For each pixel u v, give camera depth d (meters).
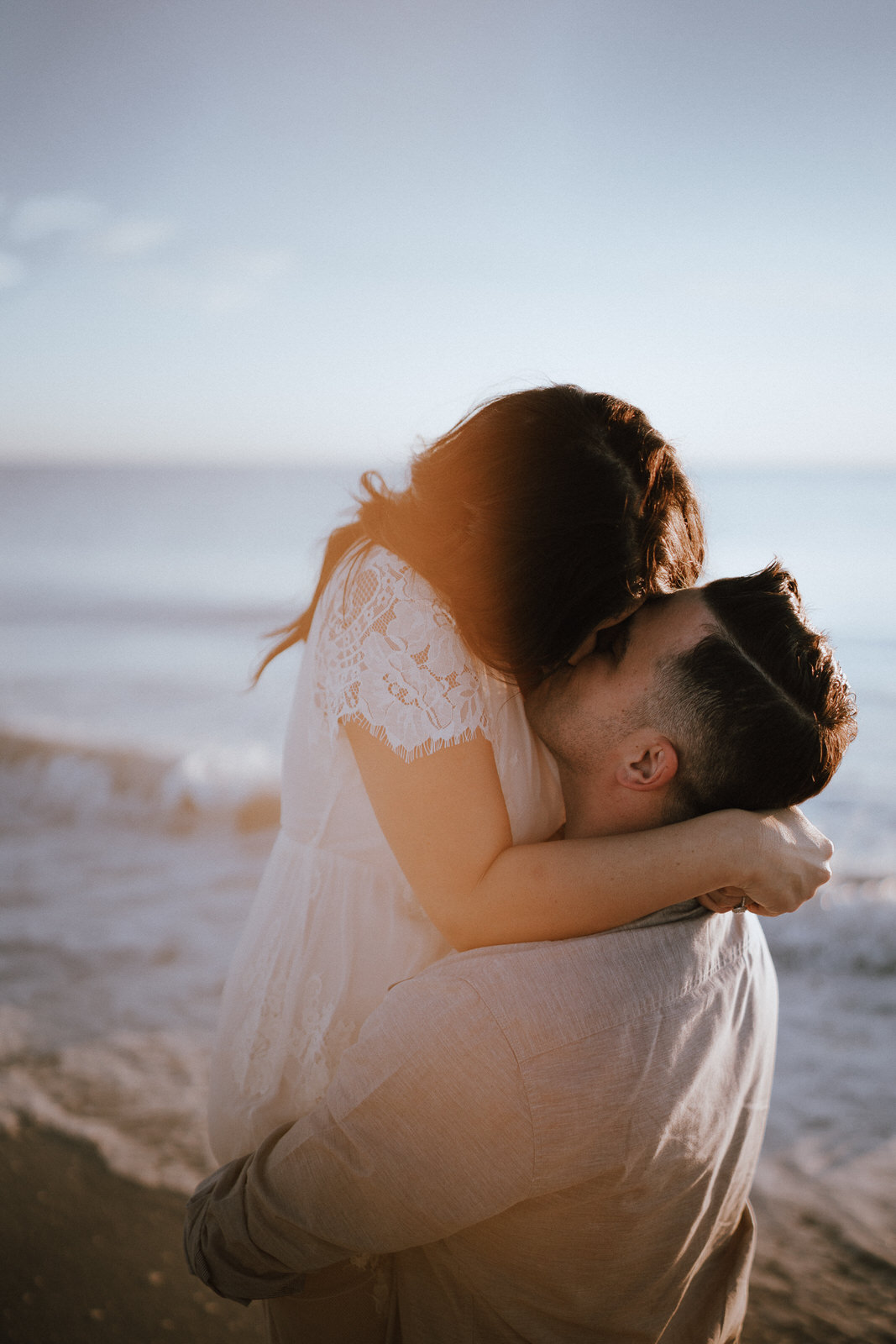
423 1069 1.01
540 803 1.23
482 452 1.09
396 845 1.10
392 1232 1.05
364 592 1.14
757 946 1.24
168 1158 2.55
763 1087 1.21
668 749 1.07
